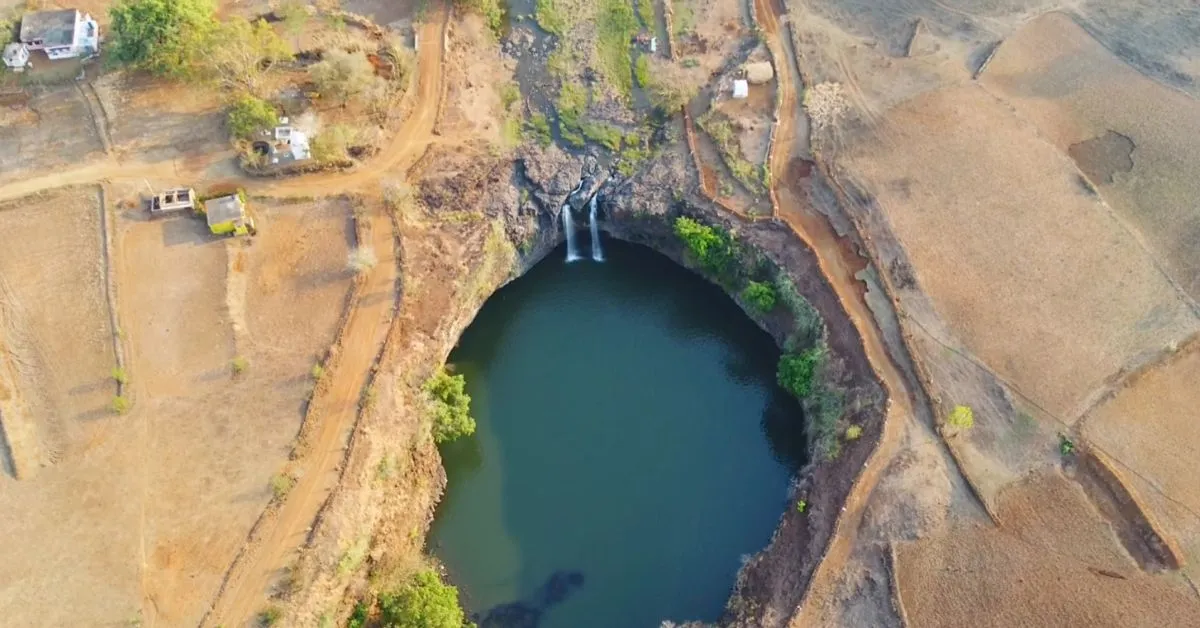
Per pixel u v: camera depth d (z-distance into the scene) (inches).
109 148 3147.1
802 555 2452.0
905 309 2807.6
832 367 2775.6
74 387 2625.5
